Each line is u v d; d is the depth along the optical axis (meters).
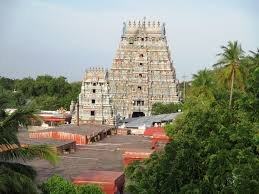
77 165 84.94
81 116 162.12
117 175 60.75
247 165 38.06
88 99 162.62
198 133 43.84
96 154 103.38
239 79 100.88
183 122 48.50
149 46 181.75
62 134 120.56
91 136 126.38
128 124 165.75
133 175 42.62
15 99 42.16
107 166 85.50
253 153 40.91
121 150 111.12
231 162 39.41
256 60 94.69
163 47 181.75
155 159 42.81
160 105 175.75
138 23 183.62
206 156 41.16
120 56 181.25
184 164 39.97
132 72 180.25
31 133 119.44
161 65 180.62
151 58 181.25
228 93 103.50
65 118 176.75
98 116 161.75
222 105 52.22
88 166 84.38
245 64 101.25
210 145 40.84
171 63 186.88
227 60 102.00
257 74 49.94
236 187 36.75
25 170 37.34
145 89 179.50
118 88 179.75
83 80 163.38
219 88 109.44
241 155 39.59
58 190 46.16
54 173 73.75
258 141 40.97
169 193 39.28
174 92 179.88
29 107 37.97
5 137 35.34
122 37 182.62
